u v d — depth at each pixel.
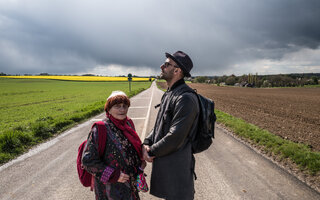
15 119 11.16
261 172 3.45
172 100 1.56
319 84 76.00
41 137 5.73
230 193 2.84
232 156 4.23
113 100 1.53
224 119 7.92
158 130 1.66
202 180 3.24
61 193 2.92
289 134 6.11
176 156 1.54
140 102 16.05
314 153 3.97
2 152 4.36
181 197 1.56
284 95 27.69
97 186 1.58
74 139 5.71
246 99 20.25
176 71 1.65
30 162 4.04
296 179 3.17
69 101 20.42
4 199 2.75
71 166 3.85
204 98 1.70
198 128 1.63
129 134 1.63
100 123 1.52
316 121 8.61
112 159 1.50
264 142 4.89
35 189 3.02
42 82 69.75
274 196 2.72
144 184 1.74
